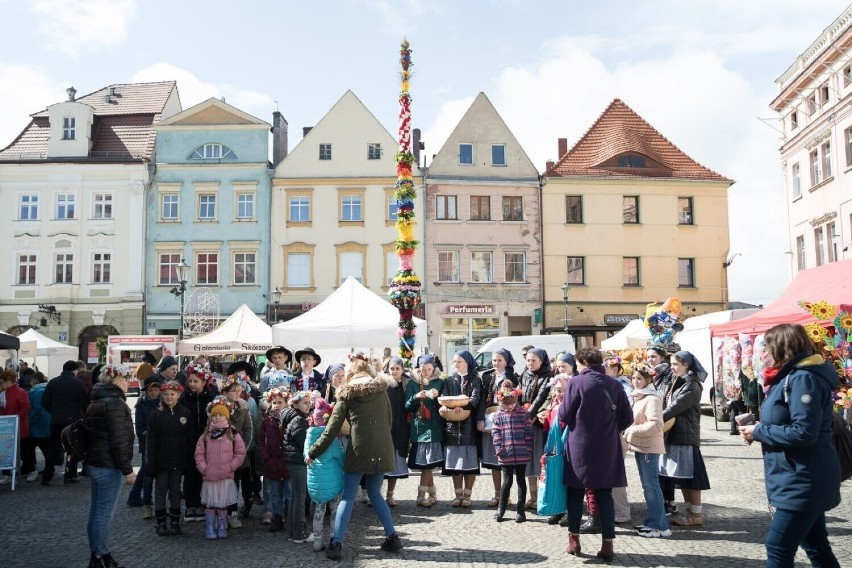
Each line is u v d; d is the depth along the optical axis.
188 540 8.24
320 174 40.16
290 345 13.35
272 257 39.56
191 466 8.89
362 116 40.62
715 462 13.22
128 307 39.09
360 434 7.34
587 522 8.11
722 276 41.97
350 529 8.62
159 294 39.44
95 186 40.06
